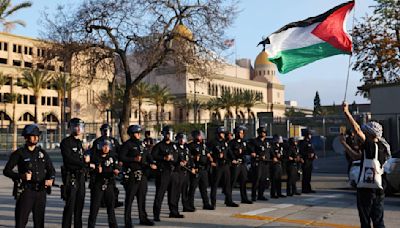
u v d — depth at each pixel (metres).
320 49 8.48
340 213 10.45
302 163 14.45
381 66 29.92
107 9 23.95
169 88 79.25
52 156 34.03
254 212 10.59
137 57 24.97
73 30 24.61
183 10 24.62
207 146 11.38
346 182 17.27
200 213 10.48
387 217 10.02
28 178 6.77
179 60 24.92
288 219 9.62
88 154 8.06
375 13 30.23
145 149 9.09
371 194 6.66
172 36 24.56
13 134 39.41
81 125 8.00
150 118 78.56
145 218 9.14
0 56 66.44
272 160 12.93
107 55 25.05
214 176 11.21
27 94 67.62
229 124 23.34
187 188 10.75
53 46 25.30
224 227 8.78
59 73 59.53
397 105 23.50
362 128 6.79
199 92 89.44
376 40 30.05
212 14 24.69
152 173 9.67
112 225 8.39
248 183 16.09
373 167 6.61
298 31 8.55
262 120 23.95
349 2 8.28
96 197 8.21
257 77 121.25
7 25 35.94
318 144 36.34
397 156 13.64
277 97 122.19
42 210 7.00
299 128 31.86
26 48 69.75
